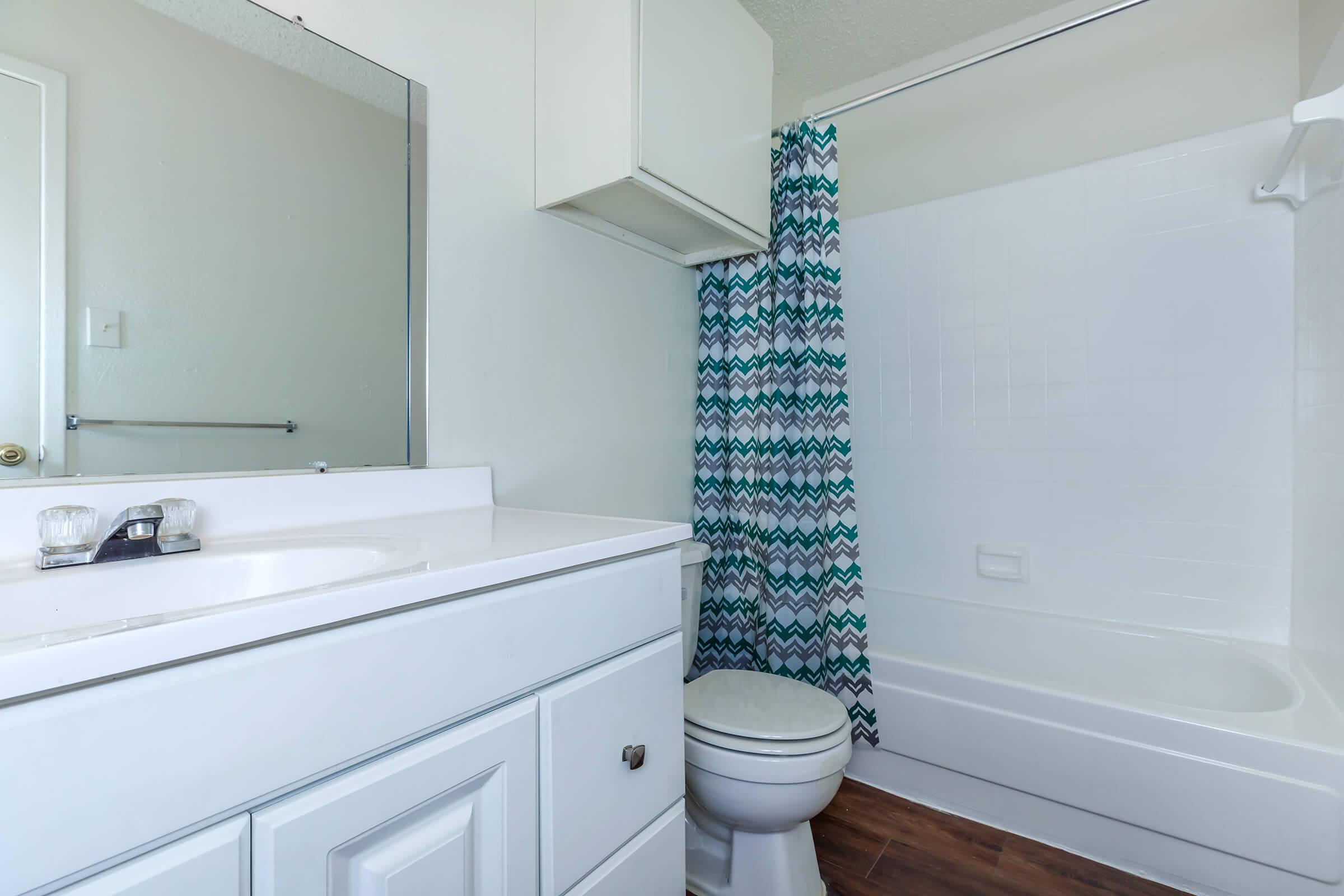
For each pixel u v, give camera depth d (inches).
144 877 15.8
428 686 22.6
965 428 84.3
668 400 70.5
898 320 89.4
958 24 77.0
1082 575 75.9
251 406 36.5
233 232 35.9
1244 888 47.1
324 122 40.1
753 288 69.2
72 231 30.3
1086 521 75.7
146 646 15.6
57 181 29.9
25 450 28.8
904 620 86.5
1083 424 75.9
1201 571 68.9
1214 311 68.2
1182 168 69.7
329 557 31.3
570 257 57.4
